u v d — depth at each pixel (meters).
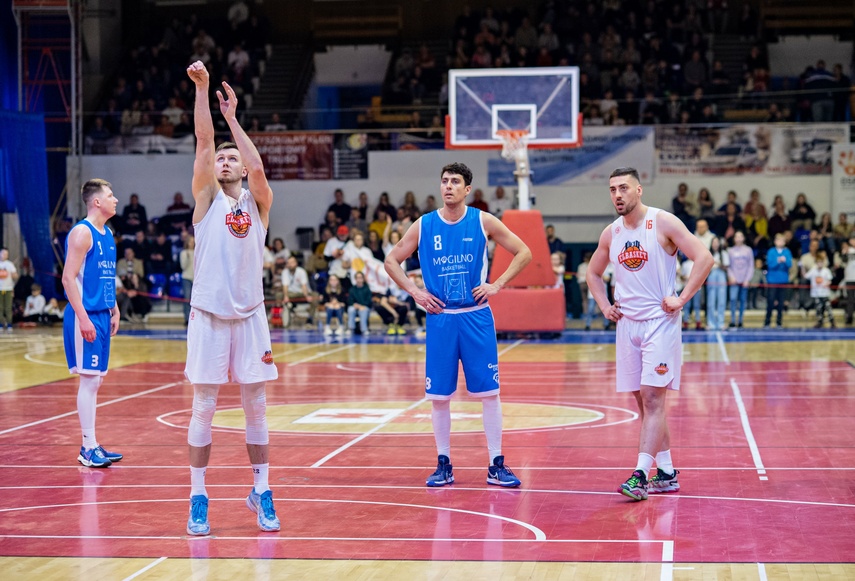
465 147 16.48
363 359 14.30
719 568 4.44
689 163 21.50
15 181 20.81
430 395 6.36
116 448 7.73
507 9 25.66
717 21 24.73
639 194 6.13
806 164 21.23
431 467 6.87
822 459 6.95
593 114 22.33
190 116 23.08
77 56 22.67
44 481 6.54
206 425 5.21
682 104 22.47
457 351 6.35
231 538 5.07
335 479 6.50
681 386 10.82
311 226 22.36
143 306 20.77
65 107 22.44
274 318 19.47
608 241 6.30
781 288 18.58
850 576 4.30
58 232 22.08
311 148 22.30
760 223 20.70
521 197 16.44
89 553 4.81
